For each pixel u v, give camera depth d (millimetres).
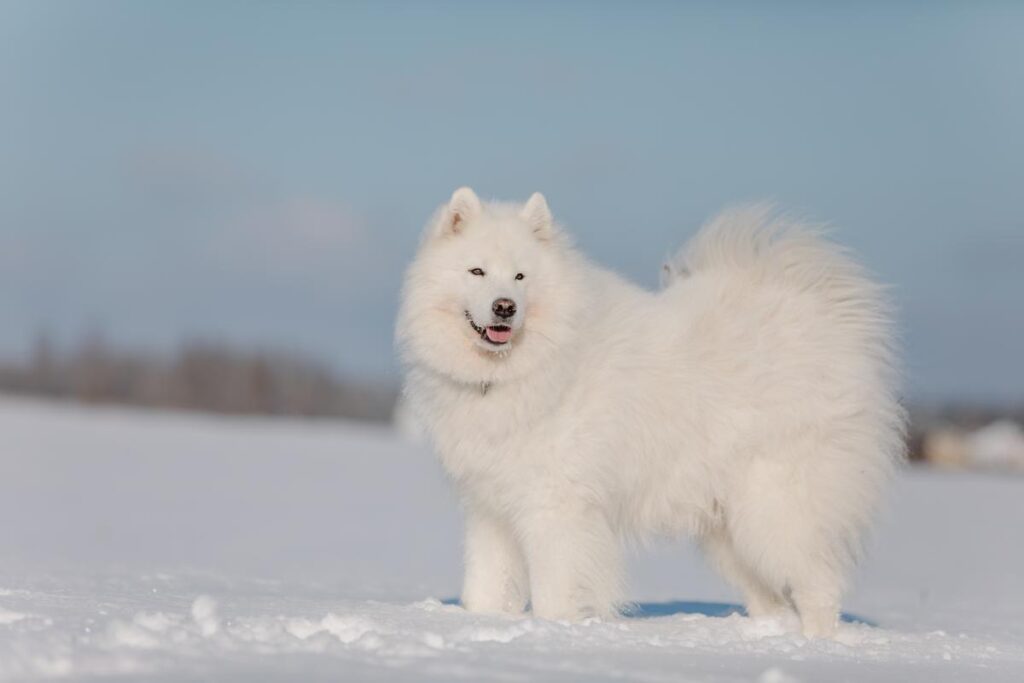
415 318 11219
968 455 78375
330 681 6762
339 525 27531
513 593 11641
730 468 11758
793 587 11836
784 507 11711
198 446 56906
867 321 12430
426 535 26078
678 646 9195
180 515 27953
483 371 10836
